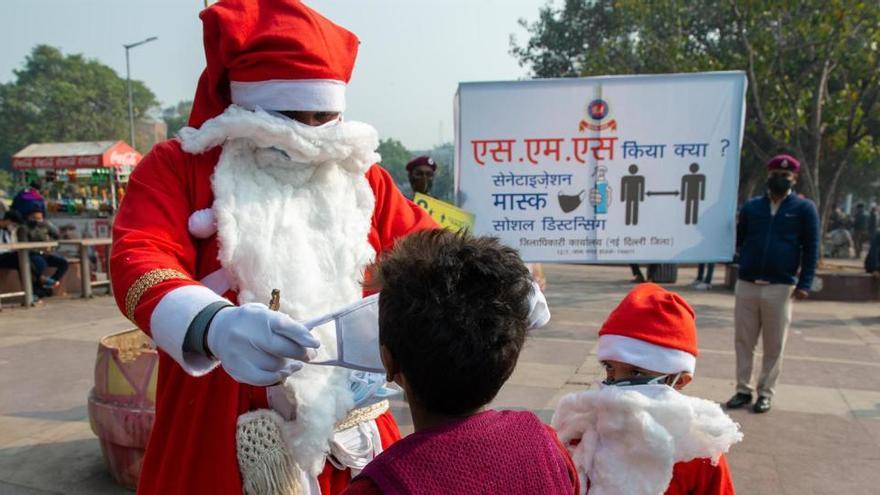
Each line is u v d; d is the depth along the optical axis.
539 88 6.22
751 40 11.89
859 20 10.49
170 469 1.53
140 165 1.58
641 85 6.10
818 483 3.61
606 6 24.52
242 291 1.52
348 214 1.70
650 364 1.98
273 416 1.52
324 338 1.51
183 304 1.24
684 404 1.88
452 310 1.03
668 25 13.78
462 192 6.41
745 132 13.88
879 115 11.72
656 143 6.15
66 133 65.38
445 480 0.96
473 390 1.04
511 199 6.37
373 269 1.29
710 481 1.92
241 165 1.60
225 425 1.49
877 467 3.81
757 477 3.68
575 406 2.04
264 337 1.13
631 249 6.29
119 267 1.37
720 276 14.31
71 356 6.23
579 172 6.27
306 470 1.52
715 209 6.15
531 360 6.07
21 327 7.57
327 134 1.59
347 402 1.57
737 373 4.93
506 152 6.32
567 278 13.39
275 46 1.55
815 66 11.91
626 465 1.87
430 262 1.08
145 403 3.32
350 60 1.72
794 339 7.29
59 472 3.66
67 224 13.77
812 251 4.68
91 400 3.45
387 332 1.08
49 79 68.88
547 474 1.06
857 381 5.57
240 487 1.49
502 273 1.10
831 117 11.77
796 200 4.72
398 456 0.99
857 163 12.98
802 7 11.09
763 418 4.64
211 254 1.56
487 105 6.29
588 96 6.18
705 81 6.03
